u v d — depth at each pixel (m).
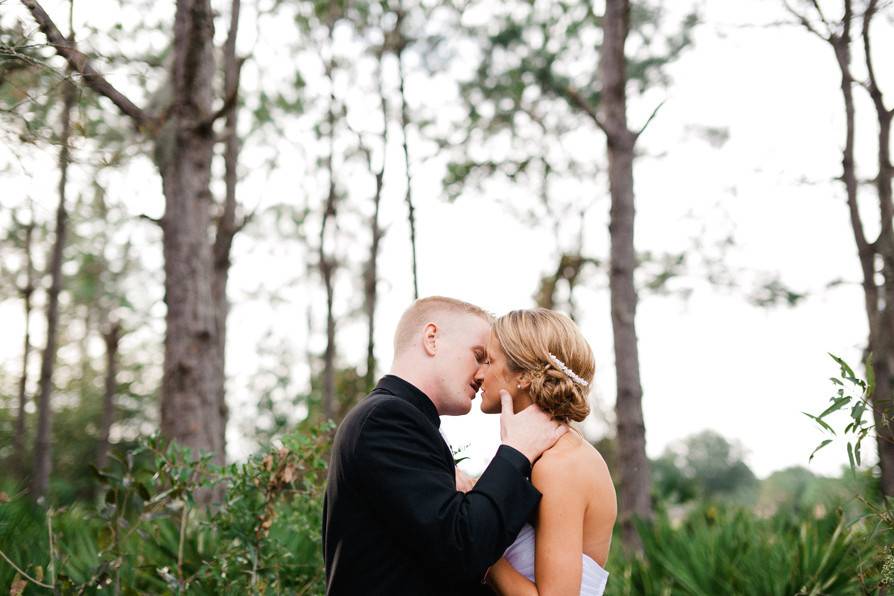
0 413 27.06
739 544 5.55
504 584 2.32
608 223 9.16
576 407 2.45
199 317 7.01
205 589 3.75
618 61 9.24
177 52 6.75
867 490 3.43
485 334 2.64
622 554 6.56
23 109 3.75
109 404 24.38
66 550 4.11
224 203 13.49
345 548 2.29
